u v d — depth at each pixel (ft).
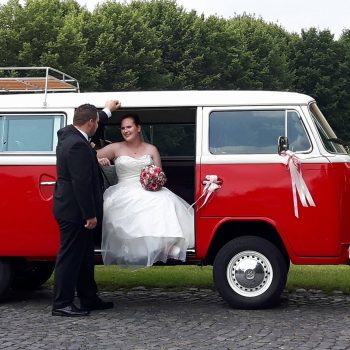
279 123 28.50
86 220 26.35
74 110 29.68
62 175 26.76
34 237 29.09
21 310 28.71
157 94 29.43
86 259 27.81
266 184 27.89
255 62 186.19
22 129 29.78
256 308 28.12
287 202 27.76
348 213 28.19
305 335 23.59
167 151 32.78
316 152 27.94
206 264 29.73
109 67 144.15
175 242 27.86
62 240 27.04
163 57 163.84
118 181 29.76
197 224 28.19
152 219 27.89
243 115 28.71
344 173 28.04
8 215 29.19
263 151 28.37
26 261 32.01
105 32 144.46
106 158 29.55
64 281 27.04
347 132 228.84
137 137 29.73
